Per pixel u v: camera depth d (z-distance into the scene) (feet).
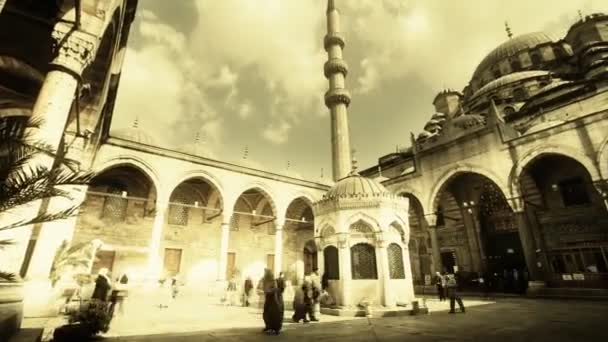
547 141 62.39
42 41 31.40
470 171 74.28
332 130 119.55
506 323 29.53
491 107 73.05
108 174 79.20
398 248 43.42
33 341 16.62
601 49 95.66
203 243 90.79
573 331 24.82
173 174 76.13
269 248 104.88
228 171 86.38
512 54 125.59
